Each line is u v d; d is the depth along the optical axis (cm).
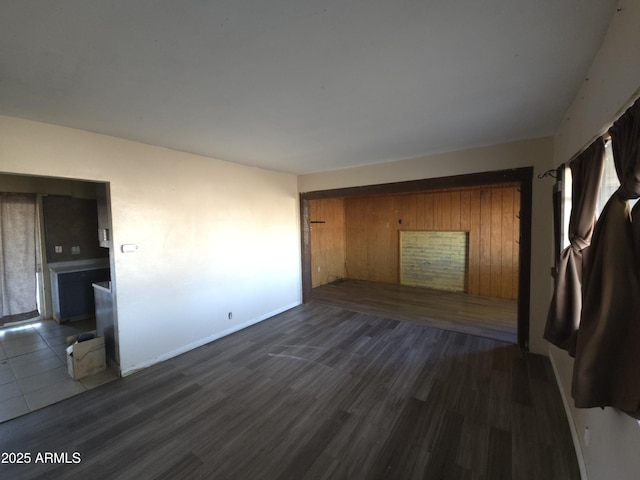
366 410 237
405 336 390
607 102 140
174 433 214
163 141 301
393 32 132
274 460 188
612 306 126
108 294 311
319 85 183
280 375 293
